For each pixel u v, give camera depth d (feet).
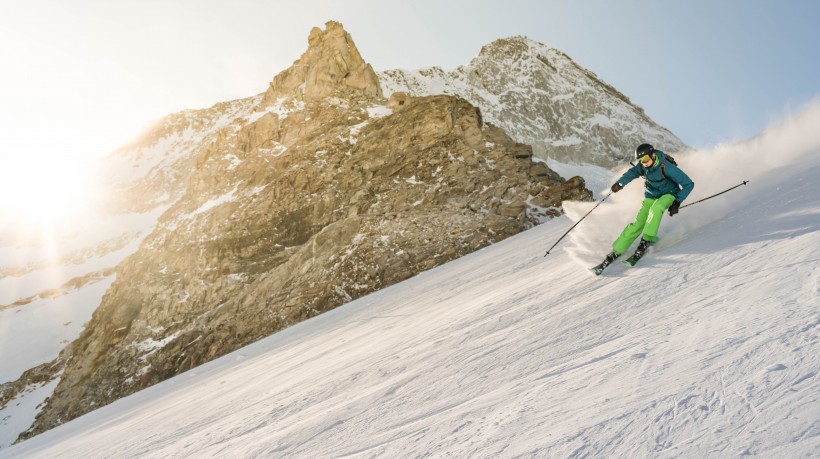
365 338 27.17
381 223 92.63
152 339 103.60
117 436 27.55
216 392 30.27
